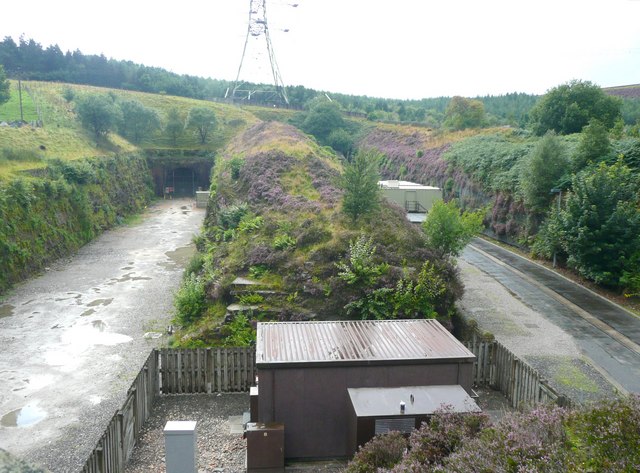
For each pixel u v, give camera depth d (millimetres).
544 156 29312
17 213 26234
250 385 13812
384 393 9672
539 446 5496
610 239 22438
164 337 17672
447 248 20234
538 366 15148
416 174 54062
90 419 12250
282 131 43969
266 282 18203
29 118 49781
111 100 56688
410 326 12344
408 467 6254
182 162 58938
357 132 76875
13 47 85312
